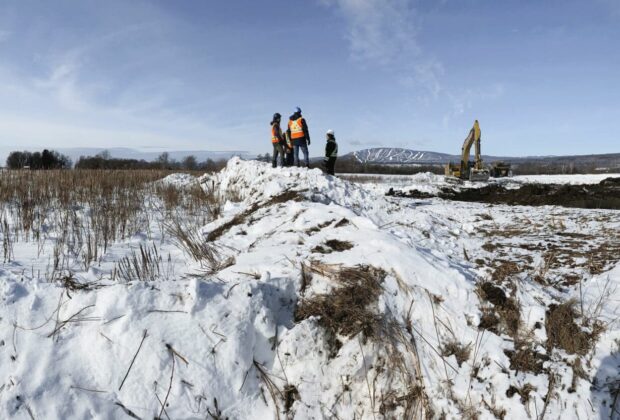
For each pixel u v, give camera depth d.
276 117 12.95
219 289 3.64
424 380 3.43
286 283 3.97
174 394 3.13
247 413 3.29
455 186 20.89
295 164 13.02
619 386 3.22
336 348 3.59
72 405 2.93
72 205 8.52
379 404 3.37
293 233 5.55
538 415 3.13
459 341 3.61
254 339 3.53
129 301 3.35
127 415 3.01
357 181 28.42
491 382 3.34
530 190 16.91
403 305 3.85
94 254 5.52
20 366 3.00
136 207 8.87
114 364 3.12
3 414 2.81
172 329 3.32
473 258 6.13
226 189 12.49
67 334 3.19
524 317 3.75
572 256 6.32
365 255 4.28
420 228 7.92
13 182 9.41
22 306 3.27
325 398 3.39
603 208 12.84
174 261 5.41
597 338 3.58
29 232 6.55
